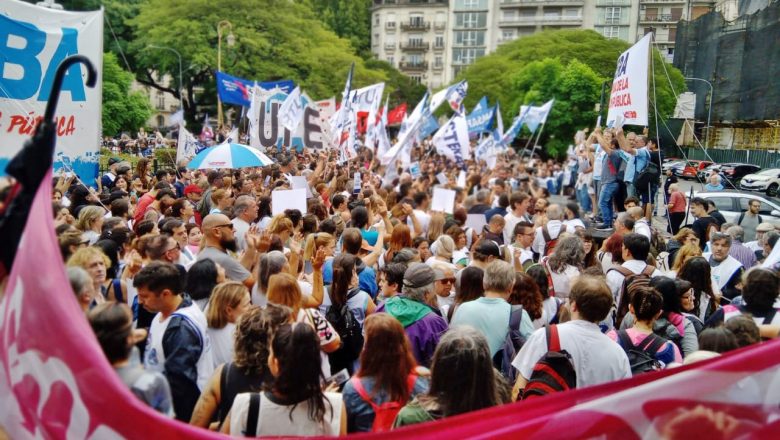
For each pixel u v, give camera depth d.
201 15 49.97
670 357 4.49
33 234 2.62
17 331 2.63
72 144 8.17
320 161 13.93
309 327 3.39
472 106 61.28
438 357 3.29
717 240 7.14
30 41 7.72
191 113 59.50
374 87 19.70
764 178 19.31
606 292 4.12
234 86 21.59
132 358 3.19
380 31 110.50
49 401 2.58
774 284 4.66
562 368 3.98
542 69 42.28
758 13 17.53
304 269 7.00
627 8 41.75
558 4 90.88
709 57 19.52
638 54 10.16
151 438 2.49
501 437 2.56
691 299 5.65
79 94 8.17
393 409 3.65
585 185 18.48
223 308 4.33
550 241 8.75
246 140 17.70
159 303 4.15
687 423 2.70
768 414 2.74
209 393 3.75
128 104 44.94
